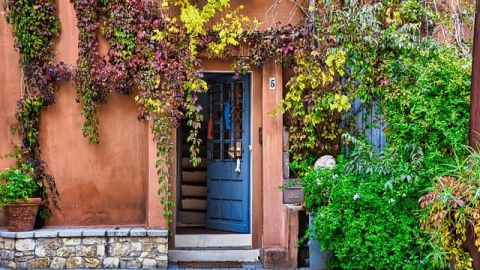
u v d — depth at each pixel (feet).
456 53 21.75
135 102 22.80
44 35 22.07
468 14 23.80
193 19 21.74
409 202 18.71
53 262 21.25
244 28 22.68
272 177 22.72
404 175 18.53
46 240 21.25
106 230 21.61
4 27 22.45
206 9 22.00
